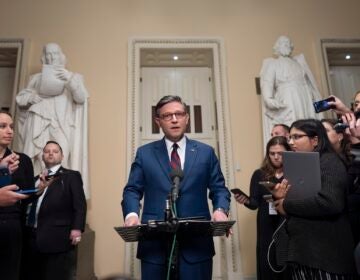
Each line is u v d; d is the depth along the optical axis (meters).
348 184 1.45
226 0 4.48
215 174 1.68
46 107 3.52
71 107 3.64
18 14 4.21
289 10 4.49
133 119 3.94
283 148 2.32
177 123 1.62
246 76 4.20
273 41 4.34
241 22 4.40
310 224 1.40
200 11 4.42
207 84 4.57
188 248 1.45
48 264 2.32
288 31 4.41
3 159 1.78
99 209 3.66
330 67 4.82
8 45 4.07
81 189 2.58
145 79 4.53
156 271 1.43
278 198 1.49
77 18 4.26
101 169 3.78
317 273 1.35
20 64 3.98
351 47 4.36
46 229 2.33
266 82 3.83
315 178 1.42
